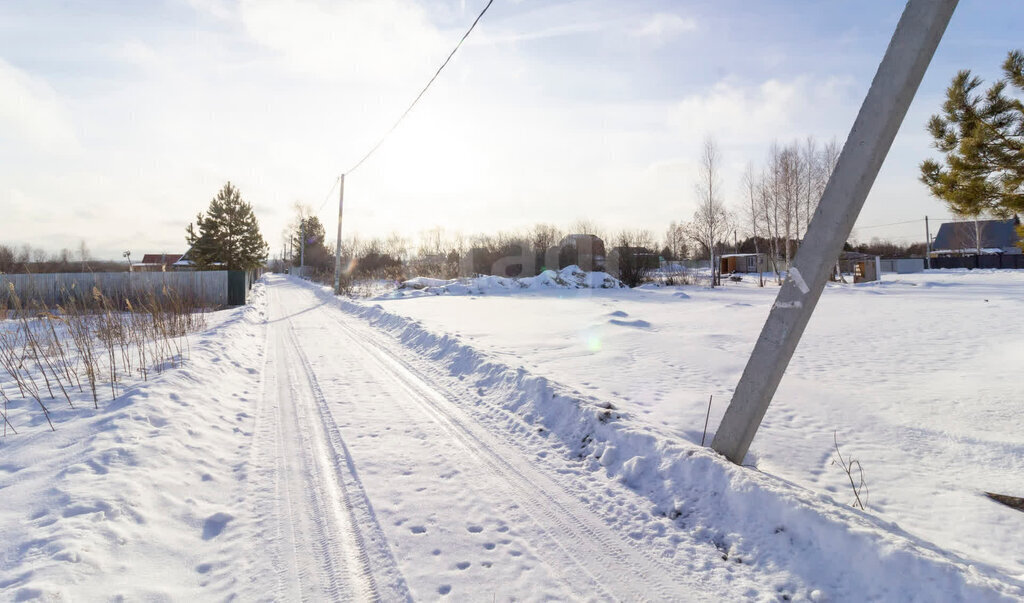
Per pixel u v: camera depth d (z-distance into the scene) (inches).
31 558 94.7
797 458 157.2
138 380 232.2
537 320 506.9
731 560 109.3
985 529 114.2
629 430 167.2
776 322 135.9
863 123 121.3
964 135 248.5
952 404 208.1
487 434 188.4
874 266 1401.3
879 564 95.3
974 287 1033.5
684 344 361.7
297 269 2600.9
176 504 127.7
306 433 188.7
